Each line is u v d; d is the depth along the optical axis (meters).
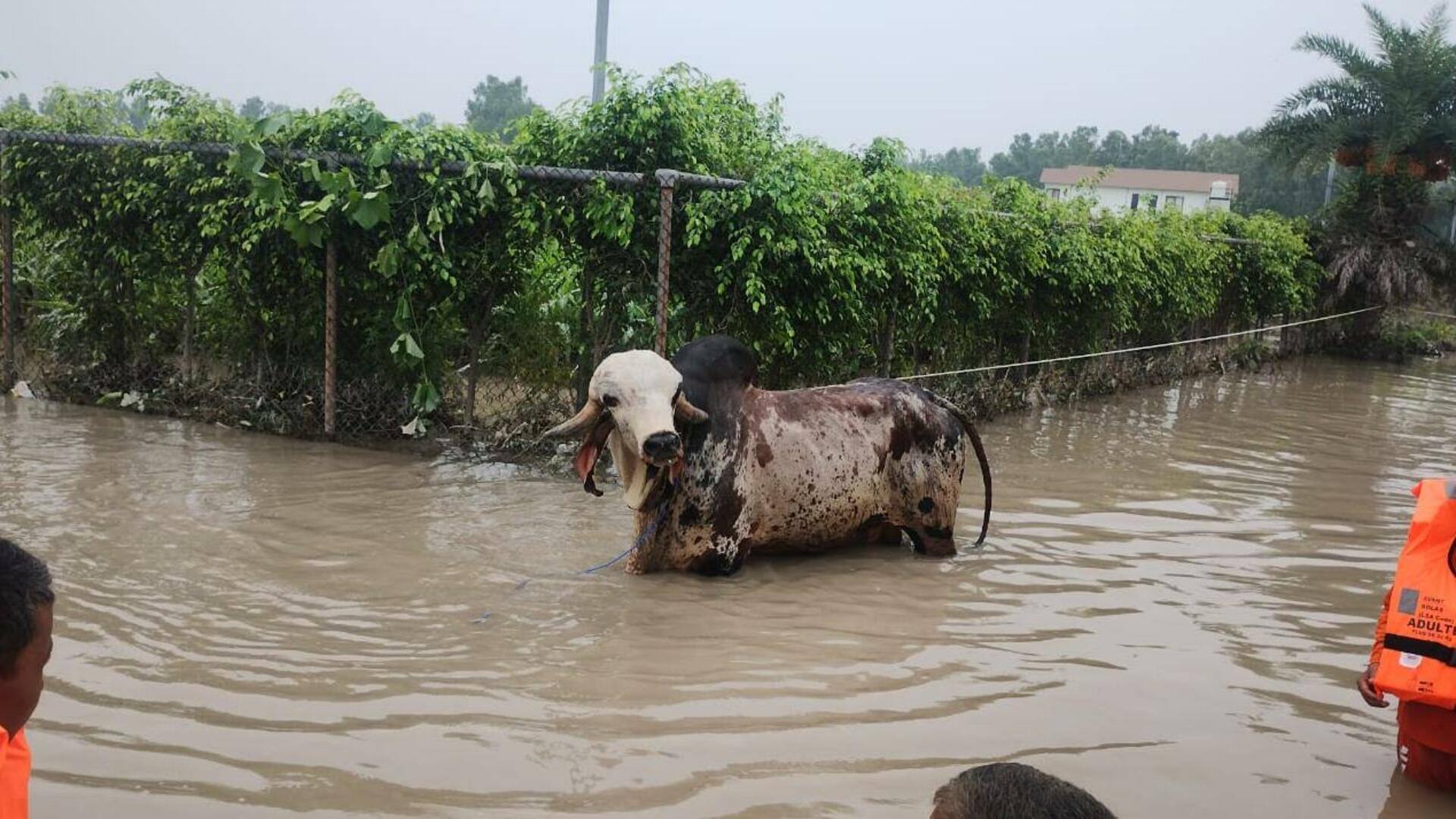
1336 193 26.59
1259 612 6.29
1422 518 4.17
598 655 5.18
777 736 4.41
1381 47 24.55
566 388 9.83
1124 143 74.94
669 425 5.80
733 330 9.29
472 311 9.48
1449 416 15.20
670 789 3.95
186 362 10.14
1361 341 23.89
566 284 9.63
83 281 10.54
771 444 6.55
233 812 3.65
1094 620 6.02
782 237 8.73
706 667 5.09
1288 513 8.71
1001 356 13.48
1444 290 26.16
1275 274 20.09
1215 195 44.44
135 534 6.63
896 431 6.96
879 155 10.18
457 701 4.59
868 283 9.73
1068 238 13.09
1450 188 30.48
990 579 6.69
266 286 9.70
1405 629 4.11
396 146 8.73
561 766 4.08
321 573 6.15
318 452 9.03
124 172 10.04
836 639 5.54
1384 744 4.66
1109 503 8.78
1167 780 4.23
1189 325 18.41
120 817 3.59
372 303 9.48
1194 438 12.07
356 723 4.34
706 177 8.56
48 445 8.73
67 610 5.38
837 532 6.88
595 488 6.37
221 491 7.70
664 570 6.51
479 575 6.26
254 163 8.74
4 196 10.38
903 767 4.20
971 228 11.55
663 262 8.53
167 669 4.78
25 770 2.14
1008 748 4.41
